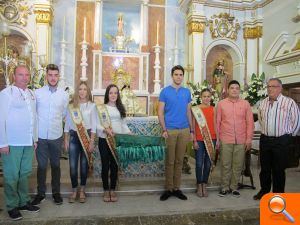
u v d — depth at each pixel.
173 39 8.71
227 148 3.84
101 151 3.62
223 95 6.18
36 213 3.23
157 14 8.62
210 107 4.11
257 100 5.34
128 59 8.19
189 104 3.79
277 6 7.62
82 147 3.53
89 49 8.16
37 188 3.67
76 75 8.09
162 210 3.39
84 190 3.65
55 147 3.45
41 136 3.38
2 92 3.03
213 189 4.18
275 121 3.54
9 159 3.03
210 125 4.02
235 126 3.81
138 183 4.14
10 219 3.05
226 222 3.19
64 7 8.09
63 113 3.55
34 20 7.65
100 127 3.57
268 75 7.96
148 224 3.07
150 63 8.49
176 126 3.67
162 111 3.69
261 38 8.33
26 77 3.14
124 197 3.84
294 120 3.53
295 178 5.06
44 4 7.51
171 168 3.76
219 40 8.57
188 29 8.54
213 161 3.89
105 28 8.48
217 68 8.77
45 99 3.38
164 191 3.95
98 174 4.27
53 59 7.97
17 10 7.56
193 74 8.18
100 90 7.79
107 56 8.09
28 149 3.17
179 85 3.74
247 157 4.30
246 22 8.54
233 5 8.55
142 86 8.18
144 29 8.33
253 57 8.55
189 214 3.30
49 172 4.56
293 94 7.27
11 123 3.03
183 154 3.76
